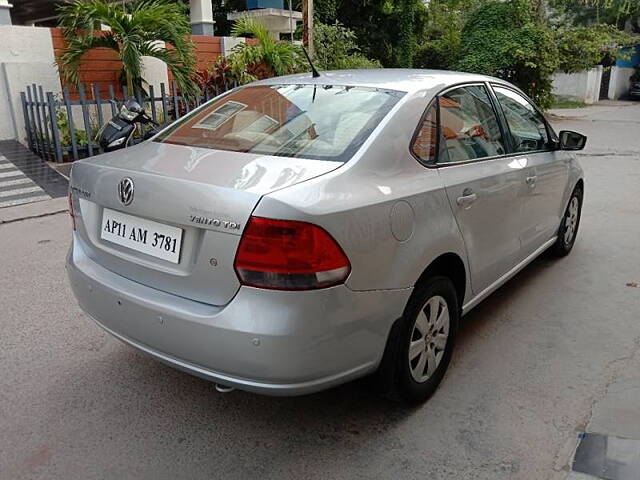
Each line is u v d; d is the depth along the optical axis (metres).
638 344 3.57
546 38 16.95
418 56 23.09
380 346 2.53
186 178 2.42
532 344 3.58
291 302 2.18
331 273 2.23
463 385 3.12
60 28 9.33
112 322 2.70
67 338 3.63
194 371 2.42
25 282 4.55
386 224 2.47
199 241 2.34
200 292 2.36
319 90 3.18
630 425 2.75
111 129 8.00
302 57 11.52
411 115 2.88
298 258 2.17
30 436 2.70
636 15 28.11
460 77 3.48
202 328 2.29
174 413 2.90
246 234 2.19
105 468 2.50
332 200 2.30
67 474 2.46
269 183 2.31
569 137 4.49
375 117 2.79
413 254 2.62
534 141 4.21
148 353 2.58
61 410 2.90
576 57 18.09
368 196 2.44
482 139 3.47
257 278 2.19
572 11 26.94
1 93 9.16
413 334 2.77
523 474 2.45
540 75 17.17
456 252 2.97
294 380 2.26
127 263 2.62
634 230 5.94
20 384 3.12
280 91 3.31
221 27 20.20
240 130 2.98
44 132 8.72
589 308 4.09
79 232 2.96
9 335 3.66
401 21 19.69
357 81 3.22
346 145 2.64
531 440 2.66
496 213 3.41
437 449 2.62
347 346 2.36
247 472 2.48
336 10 18.42
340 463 2.53
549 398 3.00
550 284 4.52
